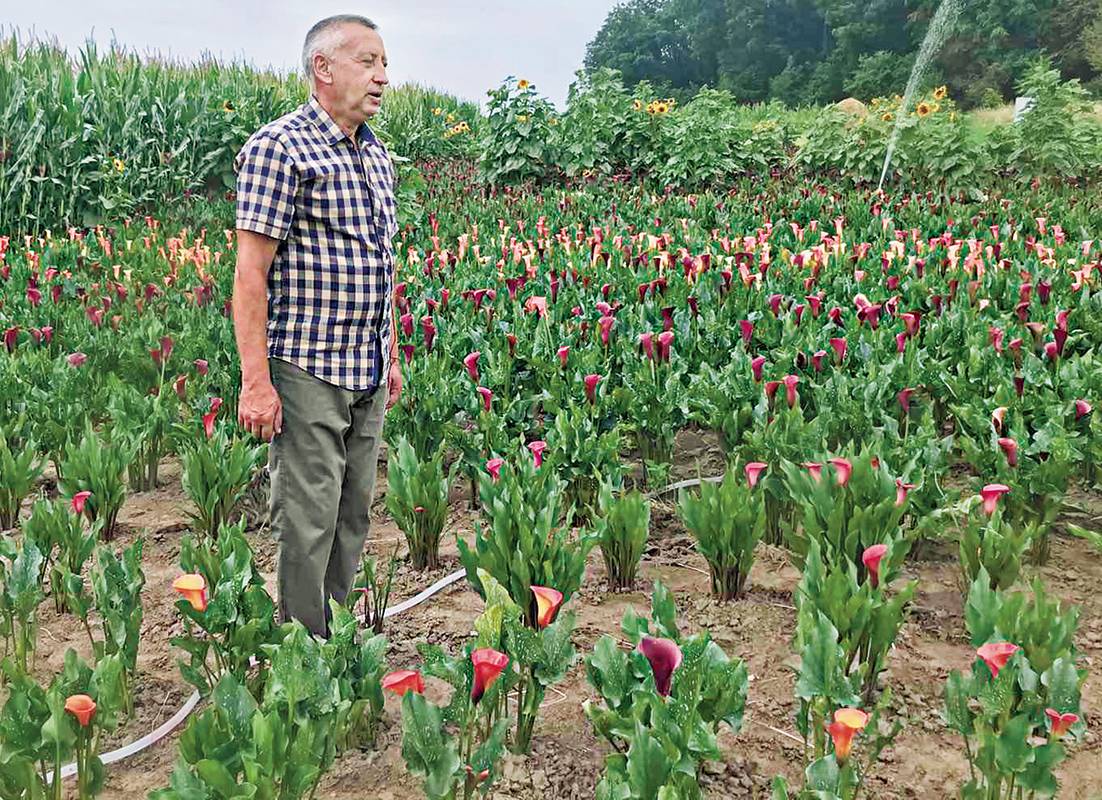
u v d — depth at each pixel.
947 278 8.01
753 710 3.25
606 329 5.94
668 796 2.09
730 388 5.10
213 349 6.32
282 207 3.00
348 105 3.09
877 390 4.98
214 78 18.94
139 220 14.64
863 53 63.75
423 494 4.25
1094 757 2.96
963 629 3.72
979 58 54.09
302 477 3.21
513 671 2.75
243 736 2.48
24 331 7.03
